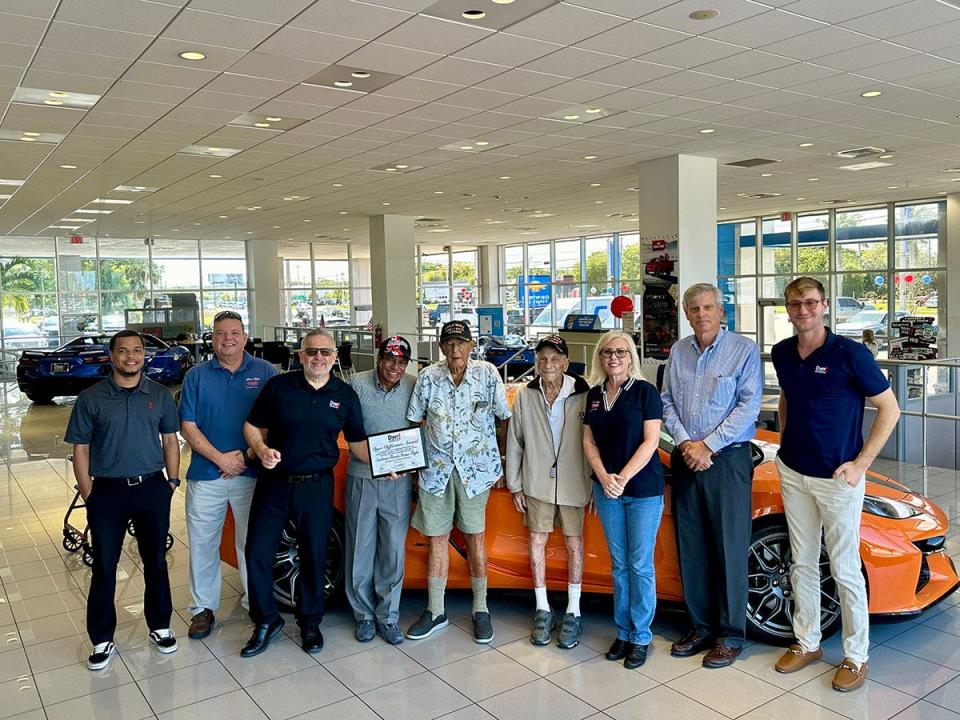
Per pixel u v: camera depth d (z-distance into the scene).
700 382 3.31
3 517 6.14
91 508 3.43
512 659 3.39
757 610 3.46
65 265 21.52
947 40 5.70
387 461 3.52
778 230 19.73
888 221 17.34
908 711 2.86
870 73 6.58
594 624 3.75
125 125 7.74
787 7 4.94
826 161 11.47
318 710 3.00
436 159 10.25
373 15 4.87
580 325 15.54
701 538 3.33
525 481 3.53
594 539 3.61
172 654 3.56
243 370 3.69
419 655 3.46
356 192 13.33
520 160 10.49
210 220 17.31
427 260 30.38
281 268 25.95
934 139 9.91
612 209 16.89
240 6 4.65
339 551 3.91
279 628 3.63
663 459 3.58
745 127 8.76
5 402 14.23
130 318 22.16
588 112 7.87
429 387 3.56
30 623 4.01
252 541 3.51
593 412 3.31
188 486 3.73
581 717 2.89
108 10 4.66
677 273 10.62
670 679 3.17
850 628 3.09
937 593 3.47
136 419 3.45
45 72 5.89
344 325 26.70
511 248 28.64
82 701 3.13
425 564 3.82
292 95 6.78
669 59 6.01
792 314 3.11
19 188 11.80
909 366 7.37
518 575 3.73
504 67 6.11
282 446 3.47
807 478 3.13
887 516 3.44
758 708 2.92
